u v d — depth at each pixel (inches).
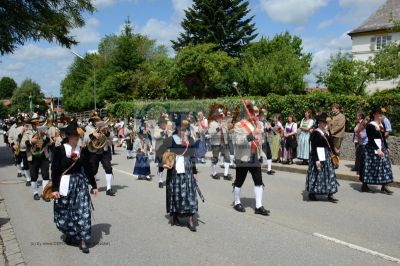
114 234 247.3
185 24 1929.1
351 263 193.2
